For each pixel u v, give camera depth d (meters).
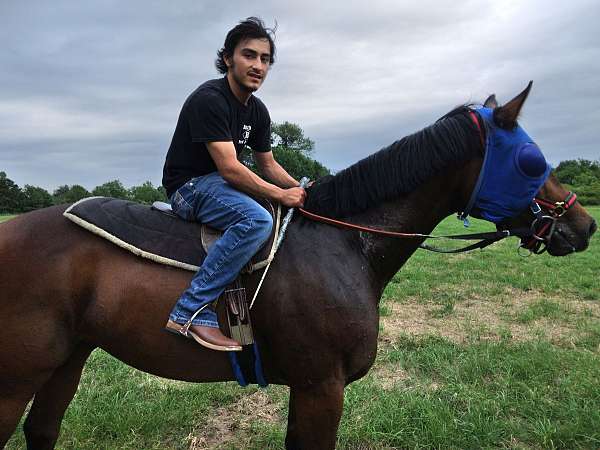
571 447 3.12
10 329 1.97
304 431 2.15
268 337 2.09
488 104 2.44
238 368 2.13
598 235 15.86
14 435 3.28
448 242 13.77
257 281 2.08
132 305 2.05
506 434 3.25
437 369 4.33
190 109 2.18
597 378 3.99
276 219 2.20
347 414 3.51
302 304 2.03
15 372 2.02
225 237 2.03
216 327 2.03
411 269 9.57
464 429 3.23
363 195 2.26
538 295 7.41
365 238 2.27
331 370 2.08
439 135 2.23
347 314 2.06
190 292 1.99
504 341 5.05
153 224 2.18
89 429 3.27
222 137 2.13
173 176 2.33
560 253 2.32
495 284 8.12
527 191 2.21
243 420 3.55
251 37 2.19
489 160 2.21
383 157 2.28
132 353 2.14
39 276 2.00
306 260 2.11
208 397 3.82
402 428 3.24
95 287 2.05
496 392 3.82
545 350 4.66
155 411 3.51
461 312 6.42
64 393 2.46
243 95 2.30
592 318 6.07
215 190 2.15
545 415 3.43
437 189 2.29
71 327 2.08
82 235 2.11
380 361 4.61
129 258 2.09
